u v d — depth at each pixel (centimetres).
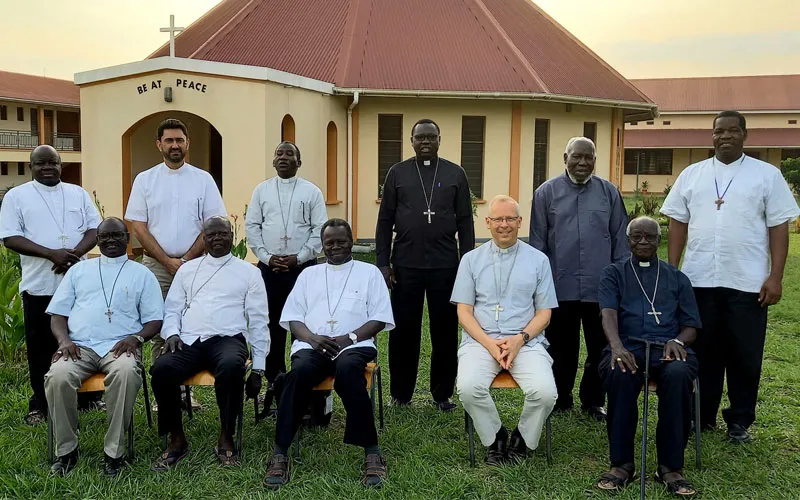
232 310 480
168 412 448
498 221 481
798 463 460
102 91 1200
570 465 455
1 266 709
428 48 1555
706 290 492
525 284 485
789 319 892
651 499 405
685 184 510
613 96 1658
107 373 439
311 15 1667
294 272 552
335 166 1427
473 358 470
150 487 415
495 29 1641
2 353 655
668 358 432
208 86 1149
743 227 480
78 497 405
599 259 517
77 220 527
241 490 417
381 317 482
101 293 462
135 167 1376
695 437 485
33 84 3669
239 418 460
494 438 454
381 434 499
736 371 493
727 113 485
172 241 527
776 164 3856
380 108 1461
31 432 491
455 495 410
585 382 541
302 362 444
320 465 450
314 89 1295
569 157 516
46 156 514
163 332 472
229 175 1152
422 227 537
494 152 1508
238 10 1714
